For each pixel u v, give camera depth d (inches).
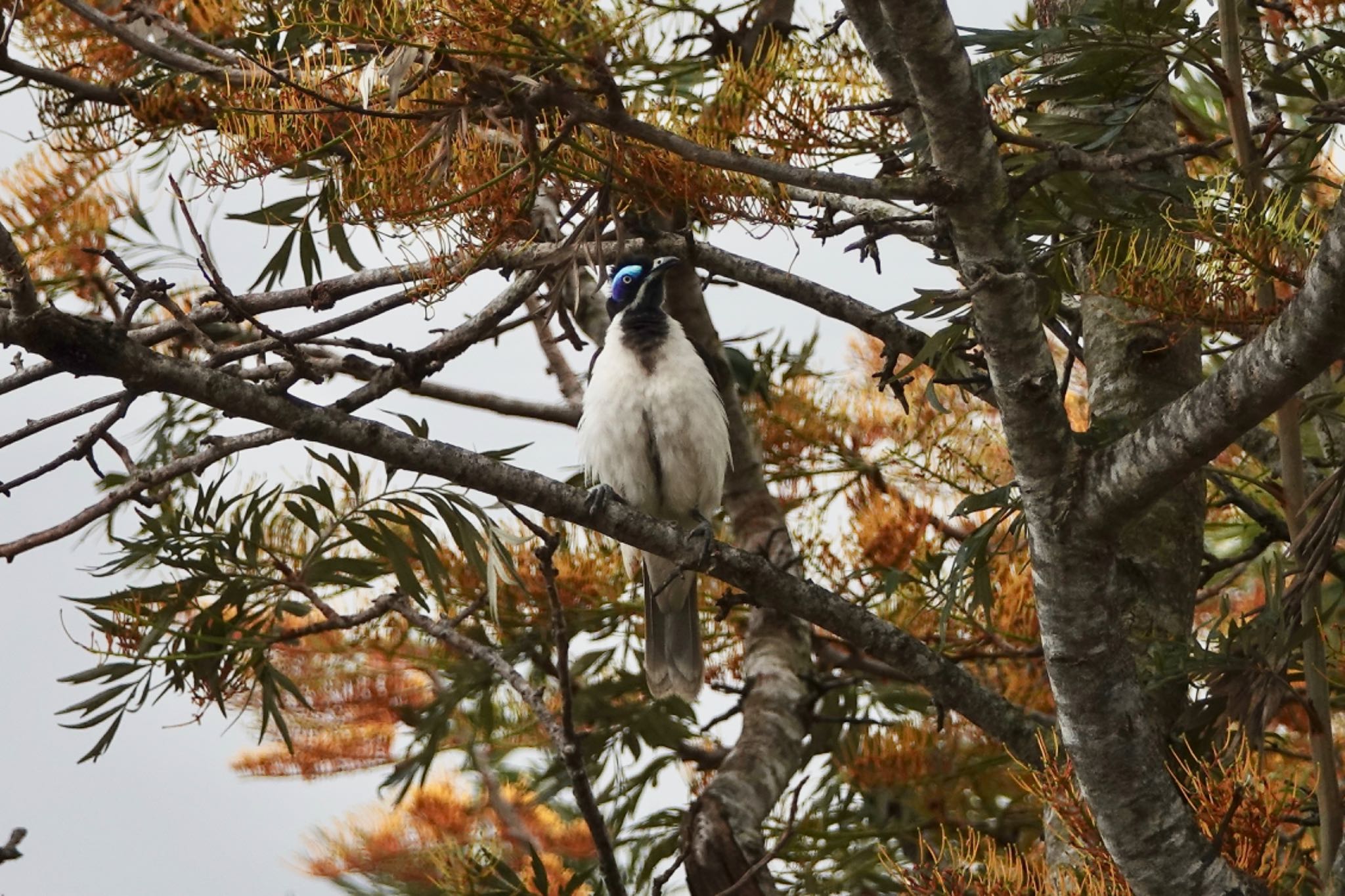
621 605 508.7
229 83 328.8
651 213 423.8
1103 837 316.5
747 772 436.5
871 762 489.7
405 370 348.5
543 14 282.0
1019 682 513.0
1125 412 398.3
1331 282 261.1
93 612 400.8
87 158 404.2
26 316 282.0
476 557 366.9
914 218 370.3
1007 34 337.7
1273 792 299.4
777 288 462.6
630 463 486.3
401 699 517.7
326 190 385.4
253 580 408.5
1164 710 360.8
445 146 294.4
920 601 479.2
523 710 519.2
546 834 514.3
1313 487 439.8
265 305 394.6
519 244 343.3
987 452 524.1
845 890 479.8
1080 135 378.0
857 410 535.2
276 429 323.0
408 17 282.4
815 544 506.6
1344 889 294.8
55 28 394.3
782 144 308.2
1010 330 308.5
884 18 323.0
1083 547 308.5
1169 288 294.0
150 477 346.0
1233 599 516.1
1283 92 368.5
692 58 326.3
